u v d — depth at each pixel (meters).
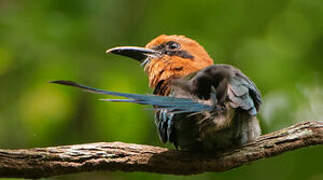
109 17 15.55
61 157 7.91
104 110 13.27
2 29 14.45
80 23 15.02
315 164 14.07
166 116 8.73
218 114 8.16
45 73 13.74
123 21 15.66
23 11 15.05
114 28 15.49
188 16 15.53
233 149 8.76
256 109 8.68
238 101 7.91
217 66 8.63
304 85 14.99
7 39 14.27
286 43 15.72
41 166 7.75
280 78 14.82
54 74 13.73
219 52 15.28
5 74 13.96
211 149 8.69
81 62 14.17
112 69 14.21
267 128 14.22
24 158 7.67
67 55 14.24
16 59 14.07
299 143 8.95
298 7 15.80
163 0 15.55
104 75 13.84
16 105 13.71
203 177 13.89
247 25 15.69
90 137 13.48
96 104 13.37
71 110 13.46
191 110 7.54
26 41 14.26
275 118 14.31
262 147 8.83
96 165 8.11
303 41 15.73
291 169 14.12
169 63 9.85
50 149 7.92
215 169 8.71
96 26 15.31
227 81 8.27
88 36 14.94
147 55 10.39
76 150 8.05
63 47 14.44
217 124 8.18
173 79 9.40
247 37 15.62
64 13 15.16
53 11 15.12
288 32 15.84
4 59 13.99
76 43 14.74
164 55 10.19
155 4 15.62
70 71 13.77
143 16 15.66
